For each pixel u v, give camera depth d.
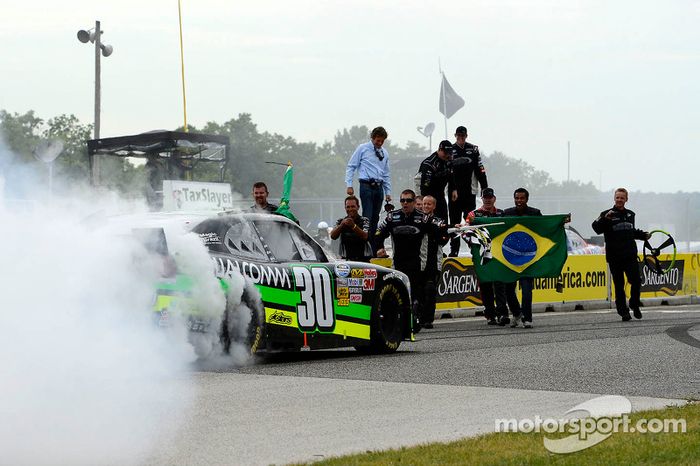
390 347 24.86
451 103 68.50
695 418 14.78
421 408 16.34
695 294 51.88
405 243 31.59
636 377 20.00
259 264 22.09
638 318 37.00
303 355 24.48
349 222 32.12
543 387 18.59
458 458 12.32
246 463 12.61
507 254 33.69
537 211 34.09
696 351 24.88
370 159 35.94
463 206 37.62
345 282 23.91
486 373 20.59
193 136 57.16
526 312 33.31
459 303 40.25
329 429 14.68
